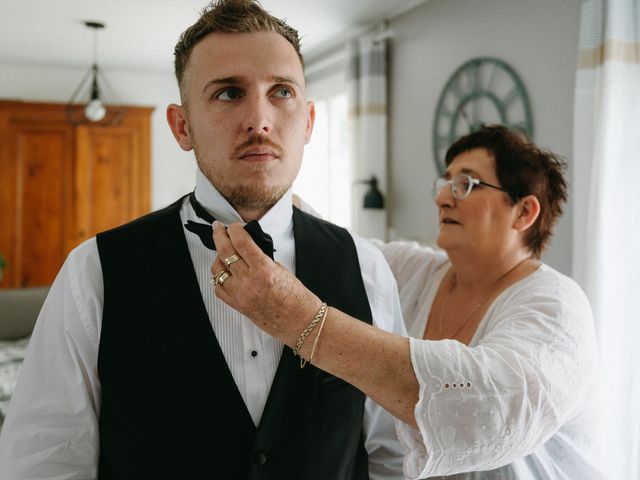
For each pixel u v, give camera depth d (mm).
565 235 2676
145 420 800
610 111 2178
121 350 813
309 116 924
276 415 832
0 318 3467
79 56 5125
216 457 805
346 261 985
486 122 3162
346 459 879
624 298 2193
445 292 1474
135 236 893
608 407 2094
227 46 778
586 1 2289
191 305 851
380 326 1000
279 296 758
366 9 3814
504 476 1064
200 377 820
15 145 5062
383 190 4004
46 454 794
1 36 4469
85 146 5258
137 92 5832
